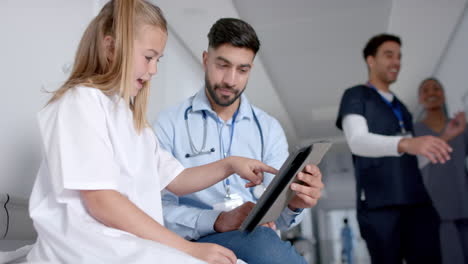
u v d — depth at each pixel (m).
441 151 2.59
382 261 2.57
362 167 2.69
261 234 0.94
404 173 2.60
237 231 0.99
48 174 0.79
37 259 0.72
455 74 2.86
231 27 1.30
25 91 1.45
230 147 1.39
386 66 2.97
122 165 0.84
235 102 1.43
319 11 3.15
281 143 1.49
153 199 0.89
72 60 1.72
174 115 1.44
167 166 1.07
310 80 3.38
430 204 2.55
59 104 0.78
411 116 2.80
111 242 0.67
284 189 0.83
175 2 3.01
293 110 3.41
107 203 0.72
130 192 0.85
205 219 1.10
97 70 0.91
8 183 1.34
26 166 1.42
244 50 1.30
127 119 0.90
